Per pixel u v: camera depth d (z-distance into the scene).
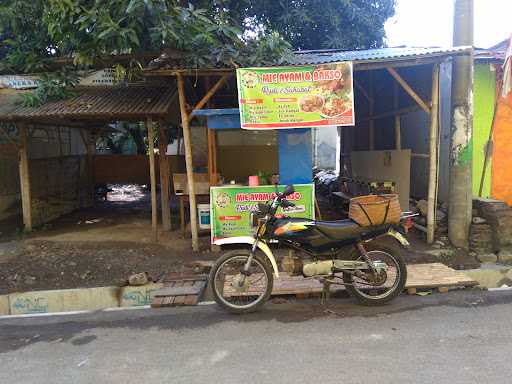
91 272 5.98
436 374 3.28
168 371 3.47
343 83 6.02
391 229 4.73
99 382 3.35
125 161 13.07
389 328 4.17
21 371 3.57
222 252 6.69
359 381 3.21
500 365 3.39
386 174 8.43
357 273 4.71
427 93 7.00
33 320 4.79
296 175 6.63
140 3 5.64
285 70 6.04
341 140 12.01
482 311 4.55
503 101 7.46
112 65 8.20
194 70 6.09
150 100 7.70
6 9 7.59
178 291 5.28
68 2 6.06
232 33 6.42
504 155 7.56
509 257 6.14
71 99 7.91
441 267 5.73
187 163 6.71
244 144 8.49
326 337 4.01
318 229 4.67
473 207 6.90
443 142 7.70
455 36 6.55
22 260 6.37
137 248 7.00
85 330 4.43
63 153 11.05
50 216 9.93
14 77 8.19
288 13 10.04
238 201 6.64
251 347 3.85
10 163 9.79
